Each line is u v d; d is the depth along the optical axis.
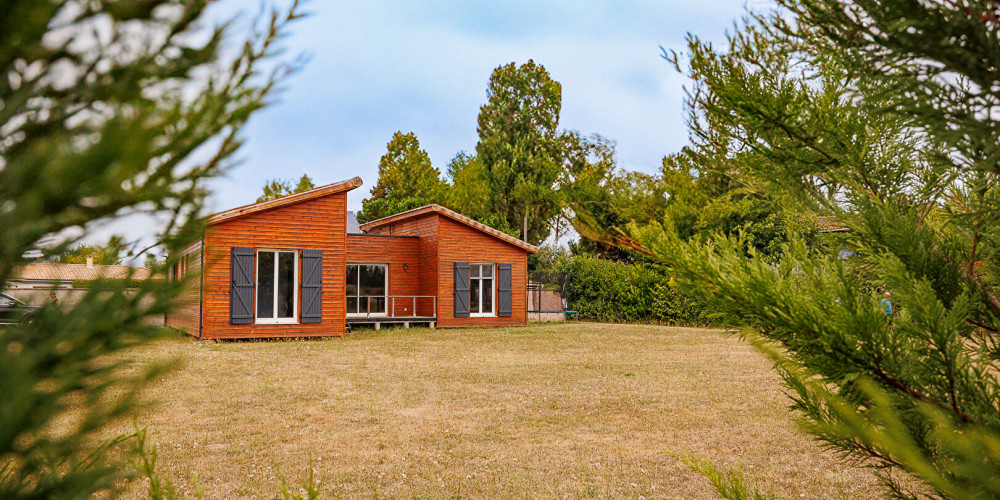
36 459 0.72
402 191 49.00
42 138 0.78
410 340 18.58
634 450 6.76
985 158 1.21
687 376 11.86
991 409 1.29
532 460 6.36
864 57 1.31
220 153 0.80
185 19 0.84
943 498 1.15
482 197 41.56
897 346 1.35
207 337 17.30
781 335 1.46
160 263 0.76
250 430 7.40
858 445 1.53
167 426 7.50
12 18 0.68
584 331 22.30
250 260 17.92
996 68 1.11
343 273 19.36
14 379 0.63
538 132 45.84
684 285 1.53
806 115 1.78
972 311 1.59
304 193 18.70
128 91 0.81
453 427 7.72
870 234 1.63
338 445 6.84
